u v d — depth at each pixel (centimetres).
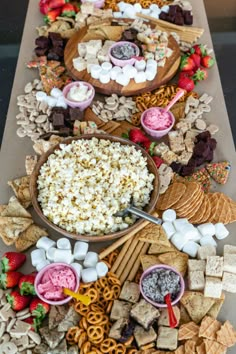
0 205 114
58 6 159
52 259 105
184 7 163
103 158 113
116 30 148
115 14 157
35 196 109
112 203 106
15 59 185
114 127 130
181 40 152
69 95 133
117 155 113
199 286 100
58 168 111
